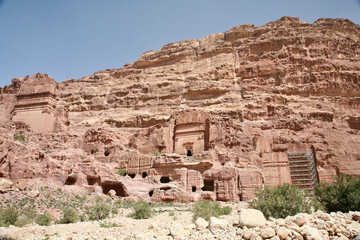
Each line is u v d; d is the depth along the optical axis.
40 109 64.38
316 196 28.12
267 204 23.31
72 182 46.19
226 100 96.00
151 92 110.56
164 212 38.25
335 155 65.94
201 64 116.06
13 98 91.19
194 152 67.12
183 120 71.00
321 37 109.56
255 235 15.28
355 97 94.06
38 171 42.94
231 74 106.62
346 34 117.44
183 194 49.88
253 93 96.69
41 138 57.09
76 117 109.69
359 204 24.91
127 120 98.38
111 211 35.84
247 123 82.06
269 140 71.62
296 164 65.25
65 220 29.92
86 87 123.88
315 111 85.44
